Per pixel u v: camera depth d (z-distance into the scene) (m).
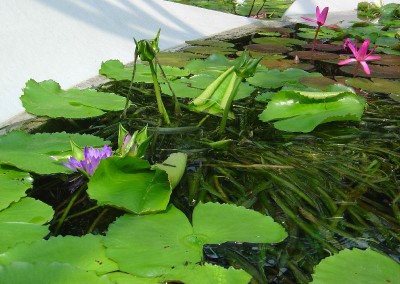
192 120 1.73
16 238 1.12
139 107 1.81
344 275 1.04
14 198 1.22
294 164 1.48
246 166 1.46
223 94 1.81
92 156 1.30
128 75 2.04
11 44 2.02
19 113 1.74
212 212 1.21
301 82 2.07
